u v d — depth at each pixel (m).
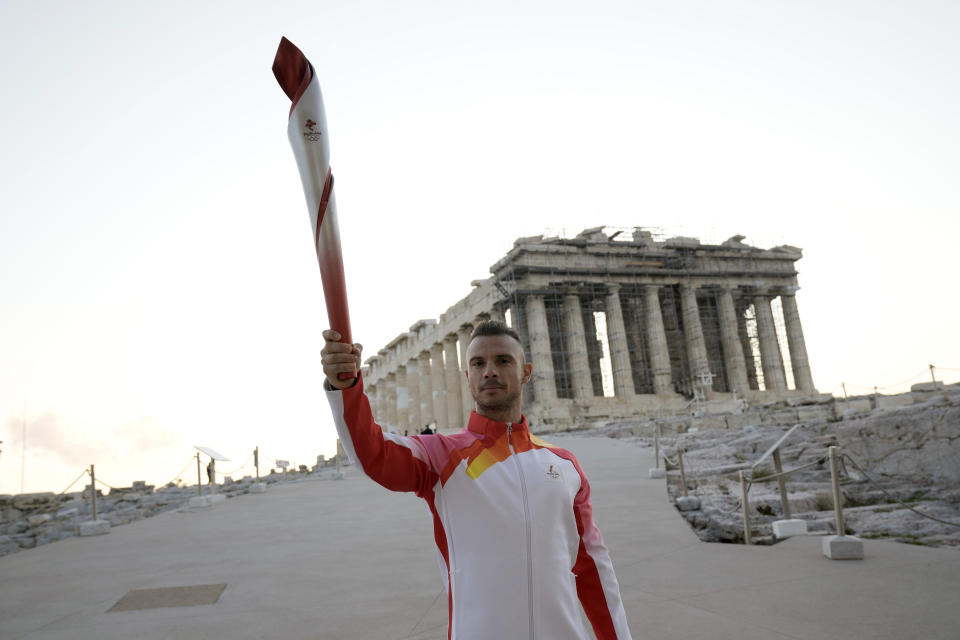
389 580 8.17
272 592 7.84
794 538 9.30
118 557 10.62
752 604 6.34
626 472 18.62
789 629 5.61
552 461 2.74
